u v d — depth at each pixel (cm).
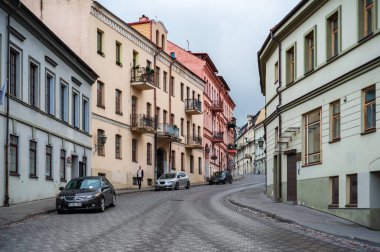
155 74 4503
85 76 3244
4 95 2041
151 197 2988
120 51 3866
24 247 1118
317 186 2112
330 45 2066
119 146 3838
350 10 1861
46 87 2606
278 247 1152
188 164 5444
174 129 4725
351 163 1809
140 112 4178
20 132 2241
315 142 2177
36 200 2408
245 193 3400
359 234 1423
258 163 10656
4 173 2078
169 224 1591
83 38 3359
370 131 1684
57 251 1064
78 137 3120
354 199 1798
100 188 2097
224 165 7762
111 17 3672
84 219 1752
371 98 1709
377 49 1661
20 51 2273
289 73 2555
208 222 1670
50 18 3384
